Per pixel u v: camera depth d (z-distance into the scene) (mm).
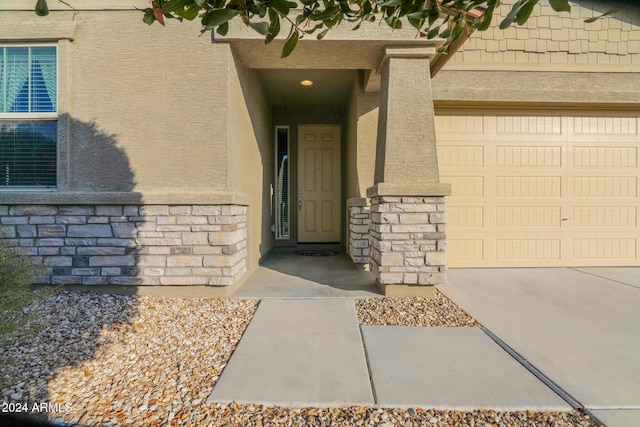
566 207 4949
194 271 3232
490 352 2176
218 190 3334
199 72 3346
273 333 2453
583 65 4816
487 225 4930
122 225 3232
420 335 2443
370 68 3865
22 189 3324
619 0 4824
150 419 1533
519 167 4945
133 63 3324
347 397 1692
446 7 1233
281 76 4875
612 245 4945
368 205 4539
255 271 4414
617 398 1689
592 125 4984
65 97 3273
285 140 6641
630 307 3088
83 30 3312
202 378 1866
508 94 4734
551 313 2920
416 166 3320
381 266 3260
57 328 2494
